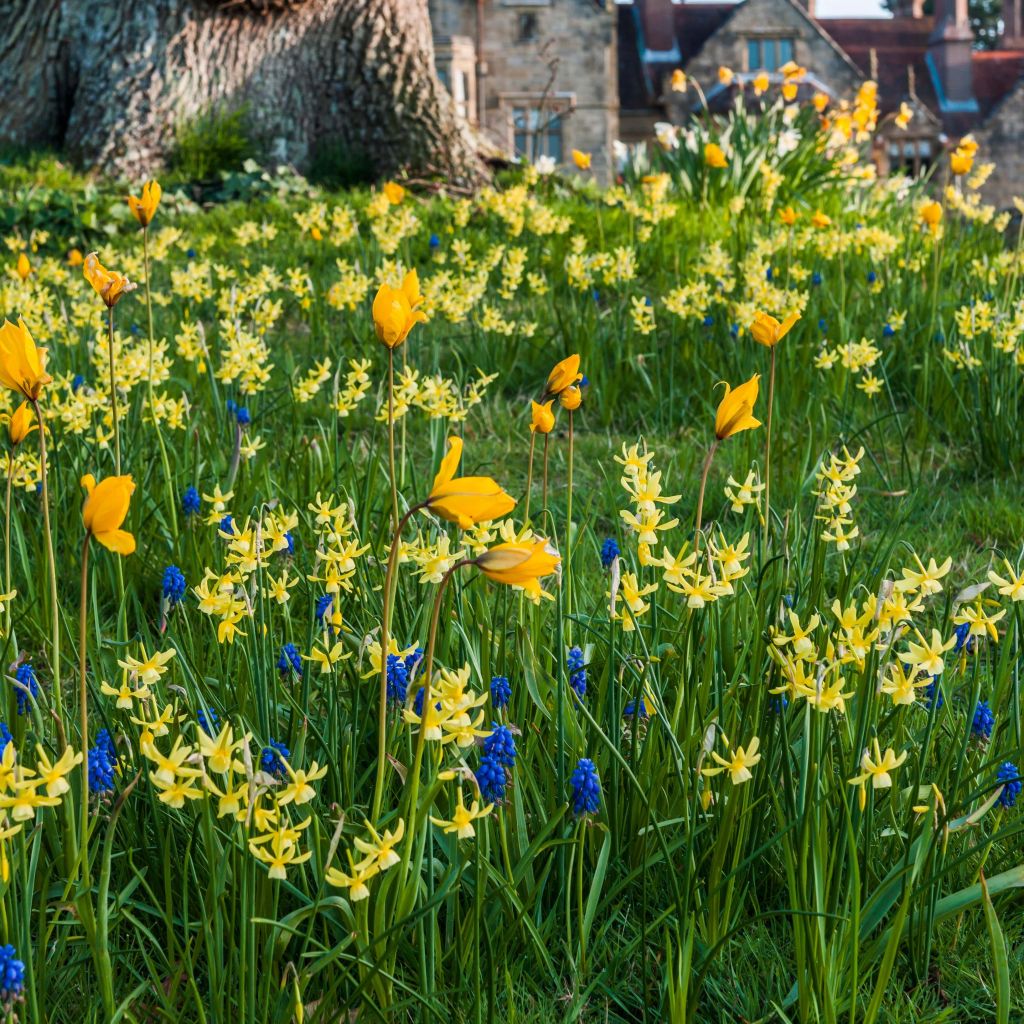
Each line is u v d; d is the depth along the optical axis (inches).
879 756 77.1
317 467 154.6
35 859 73.7
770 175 381.7
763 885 92.0
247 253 333.1
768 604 106.3
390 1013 75.5
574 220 368.8
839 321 232.5
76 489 146.7
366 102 532.4
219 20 513.3
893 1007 82.1
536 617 102.0
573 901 89.7
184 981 80.6
